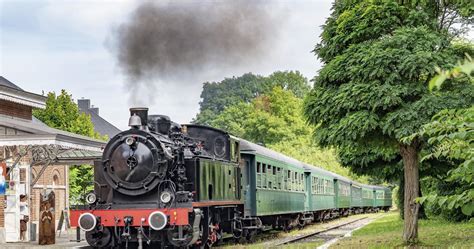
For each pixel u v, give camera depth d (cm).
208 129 1745
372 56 1420
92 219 1380
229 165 1758
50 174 2741
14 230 2002
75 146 1916
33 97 2453
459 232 1878
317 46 1652
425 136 1405
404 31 1437
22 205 2084
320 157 6128
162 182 1405
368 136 1526
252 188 1991
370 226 2738
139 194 1408
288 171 2516
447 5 1522
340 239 1925
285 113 6744
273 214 2209
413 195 1551
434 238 1703
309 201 2941
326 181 3456
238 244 1758
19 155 1936
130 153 1415
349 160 2655
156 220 1336
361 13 1536
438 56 1381
